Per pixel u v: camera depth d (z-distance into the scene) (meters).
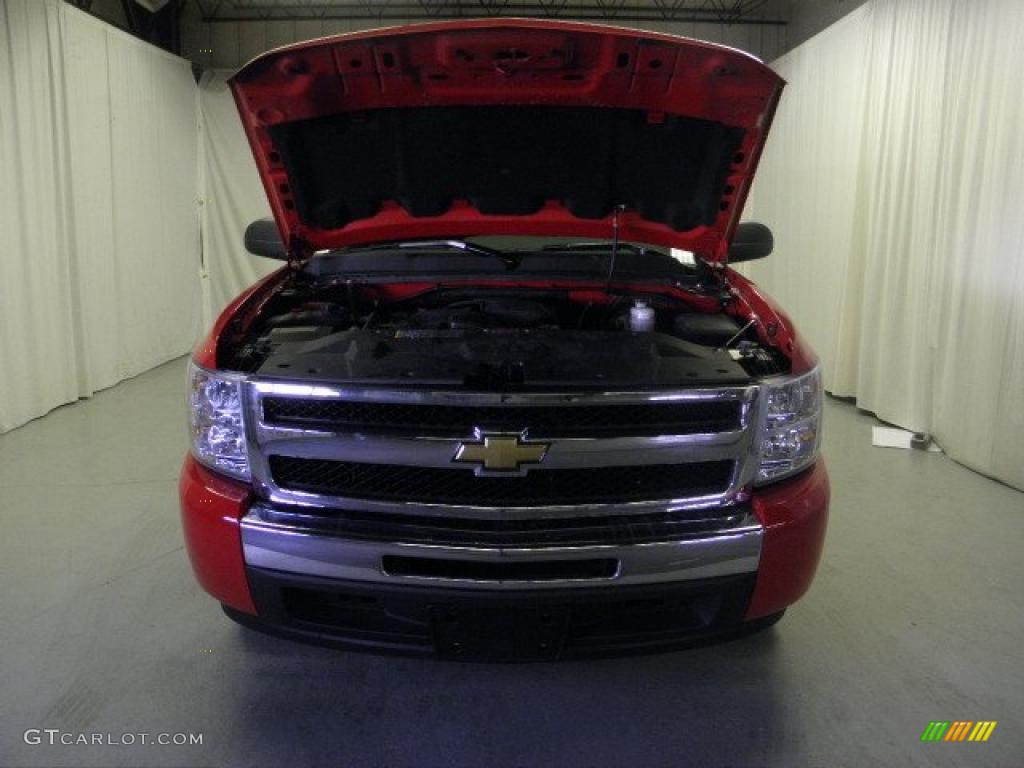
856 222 5.07
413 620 1.59
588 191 2.33
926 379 4.23
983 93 3.73
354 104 2.05
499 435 1.52
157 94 6.34
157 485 3.30
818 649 2.11
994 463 3.54
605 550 1.53
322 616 1.66
